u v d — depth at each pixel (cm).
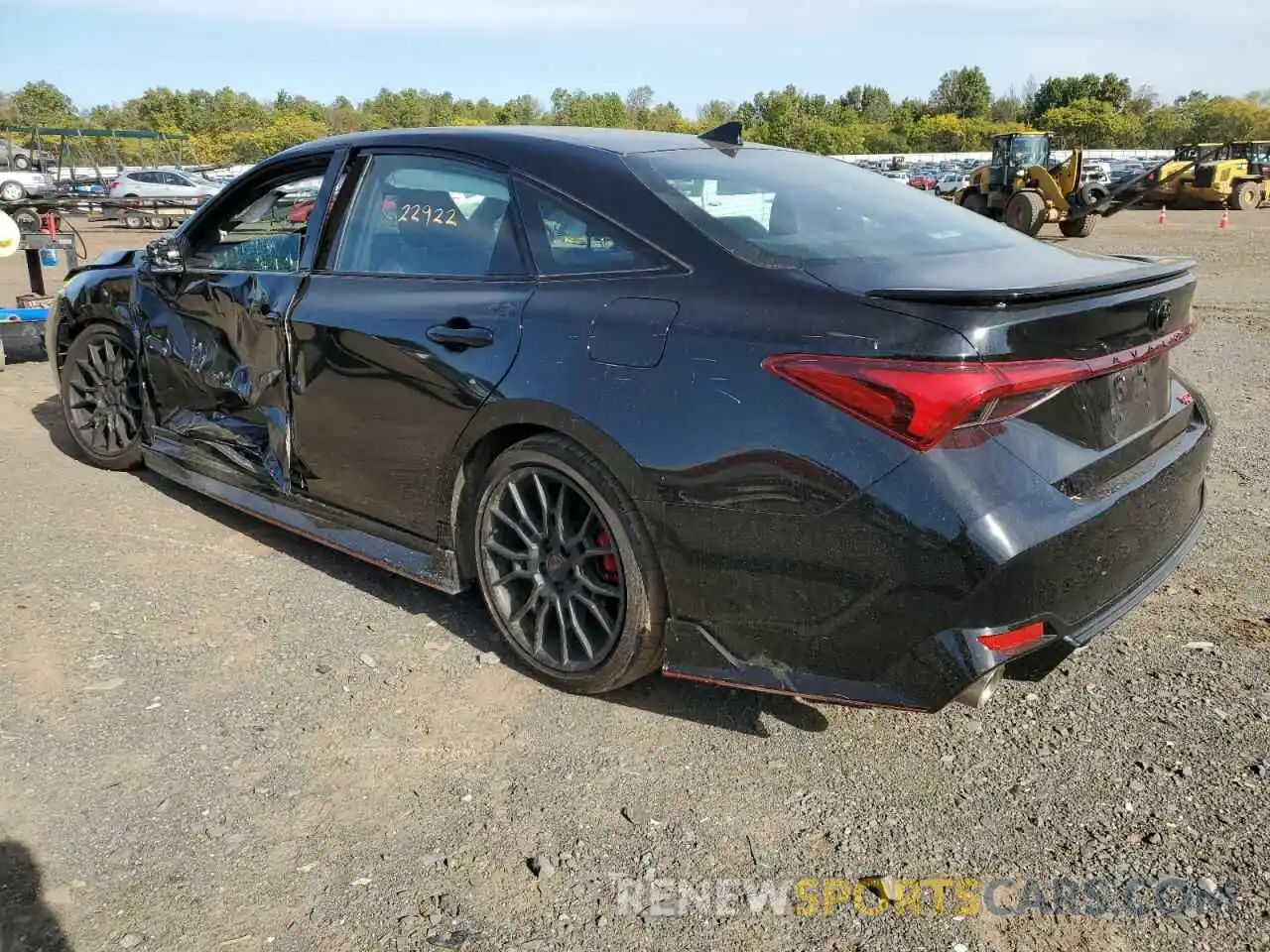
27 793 246
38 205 1680
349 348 330
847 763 264
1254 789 249
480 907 213
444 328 303
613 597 278
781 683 248
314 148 377
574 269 285
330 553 399
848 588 231
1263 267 1493
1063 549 224
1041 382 222
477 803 247
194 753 265
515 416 283
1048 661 234
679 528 254
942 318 219
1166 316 262
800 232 281
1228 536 409
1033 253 297
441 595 362
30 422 589
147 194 3073
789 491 234
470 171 321
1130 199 2205
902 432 220
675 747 271
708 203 284
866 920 210
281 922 208
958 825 239
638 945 204
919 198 339
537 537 296
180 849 229
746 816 243
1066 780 255
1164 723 278
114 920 207
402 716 284
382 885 219
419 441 314
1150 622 337
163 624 336
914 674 228
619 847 232
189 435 425
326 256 355
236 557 393
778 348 238
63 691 292
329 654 318
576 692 295
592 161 299
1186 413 296
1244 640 324
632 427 257
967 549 215
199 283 401
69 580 367
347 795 249
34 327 740
